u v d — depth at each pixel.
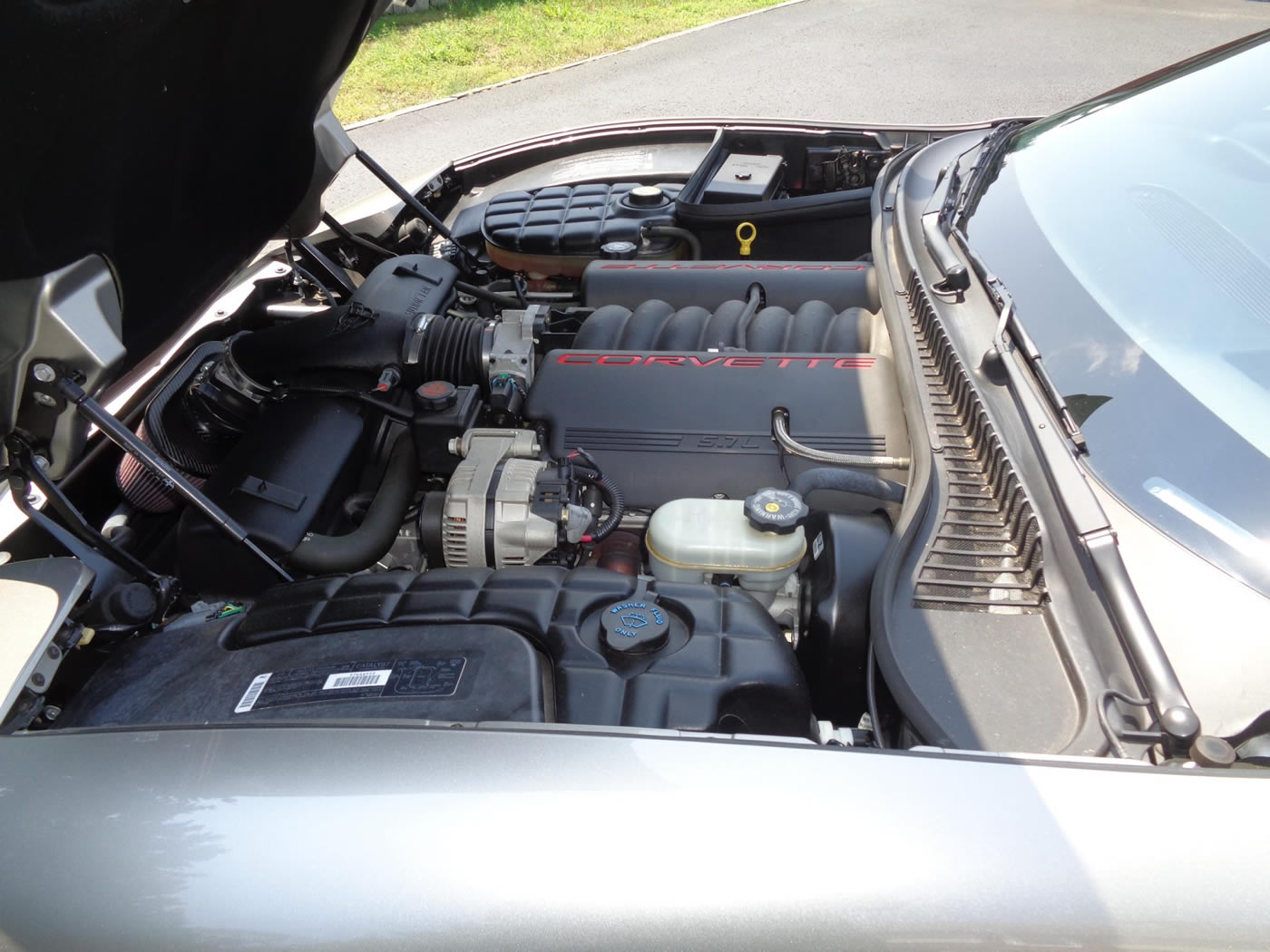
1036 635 1.29
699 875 1.01
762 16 11.47
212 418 1.96
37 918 1.05
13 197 1.14
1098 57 9.16
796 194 3.47
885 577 1.38
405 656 1.31
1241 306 1.49
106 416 1.42
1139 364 1.49
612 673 1.31
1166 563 1.24
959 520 1.46
